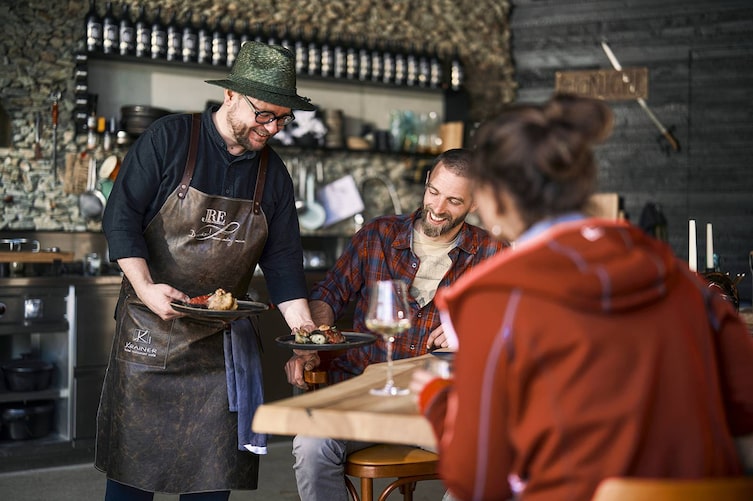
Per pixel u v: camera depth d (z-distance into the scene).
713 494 1.37
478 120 7.10
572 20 7.03
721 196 6.71
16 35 5.53
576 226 1.50
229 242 2.98
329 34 6.54
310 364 2.99
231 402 2.93
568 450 1.42
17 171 5.57
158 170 2.89
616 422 1.40
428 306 3.19
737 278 3.55
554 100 1.53
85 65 5.58
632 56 6.89
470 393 1.46
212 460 2.93
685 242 6.74
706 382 1.51
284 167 3.14
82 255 5.72
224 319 2.74
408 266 3.23
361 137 6.70
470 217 7.10
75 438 5.02
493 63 7.17
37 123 5.58
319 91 6.62
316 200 6.57
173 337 2.90
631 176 6.87
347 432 1.85
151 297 2.75
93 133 5.64
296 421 1.88
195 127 2.95
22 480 4.68
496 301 1.46
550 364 1.42
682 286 1.57
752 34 6.63
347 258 3.32
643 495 1.35
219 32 6.00
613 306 1.42
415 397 2.03
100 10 5.74
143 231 2.94
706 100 6.73
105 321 5.10
